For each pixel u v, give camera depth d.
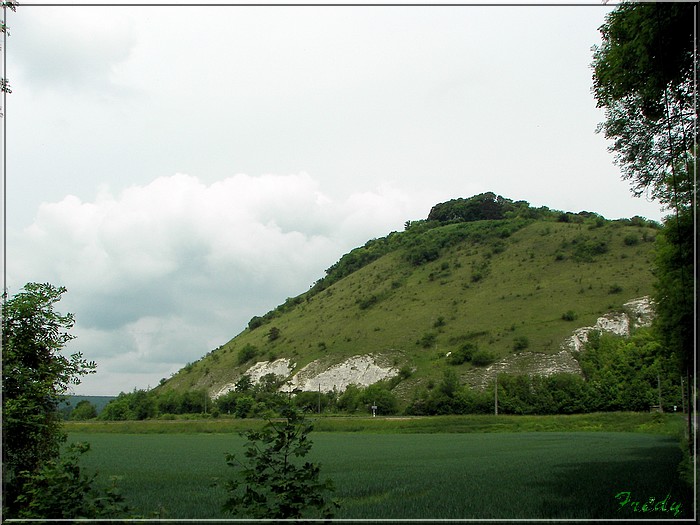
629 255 155.62
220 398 104.62
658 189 24.39
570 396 96.12
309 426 10.08
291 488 9.80
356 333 164.25
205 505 20.78
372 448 56.94
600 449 48.75
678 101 19.95
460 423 89.88
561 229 188.50
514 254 182.00
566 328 128.62
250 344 183.50
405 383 128.75
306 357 158.00
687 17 17.23
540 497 21.03
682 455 36.06
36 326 16.75
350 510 19.33
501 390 102.75
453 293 170.12
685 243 24.55
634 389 90.00
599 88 21.73
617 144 23.62
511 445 58.84
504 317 145.25
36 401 16.05
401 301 175.12
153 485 26.95
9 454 15.56
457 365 130.75
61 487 10.51
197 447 55.62
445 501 21.12
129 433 76.62
